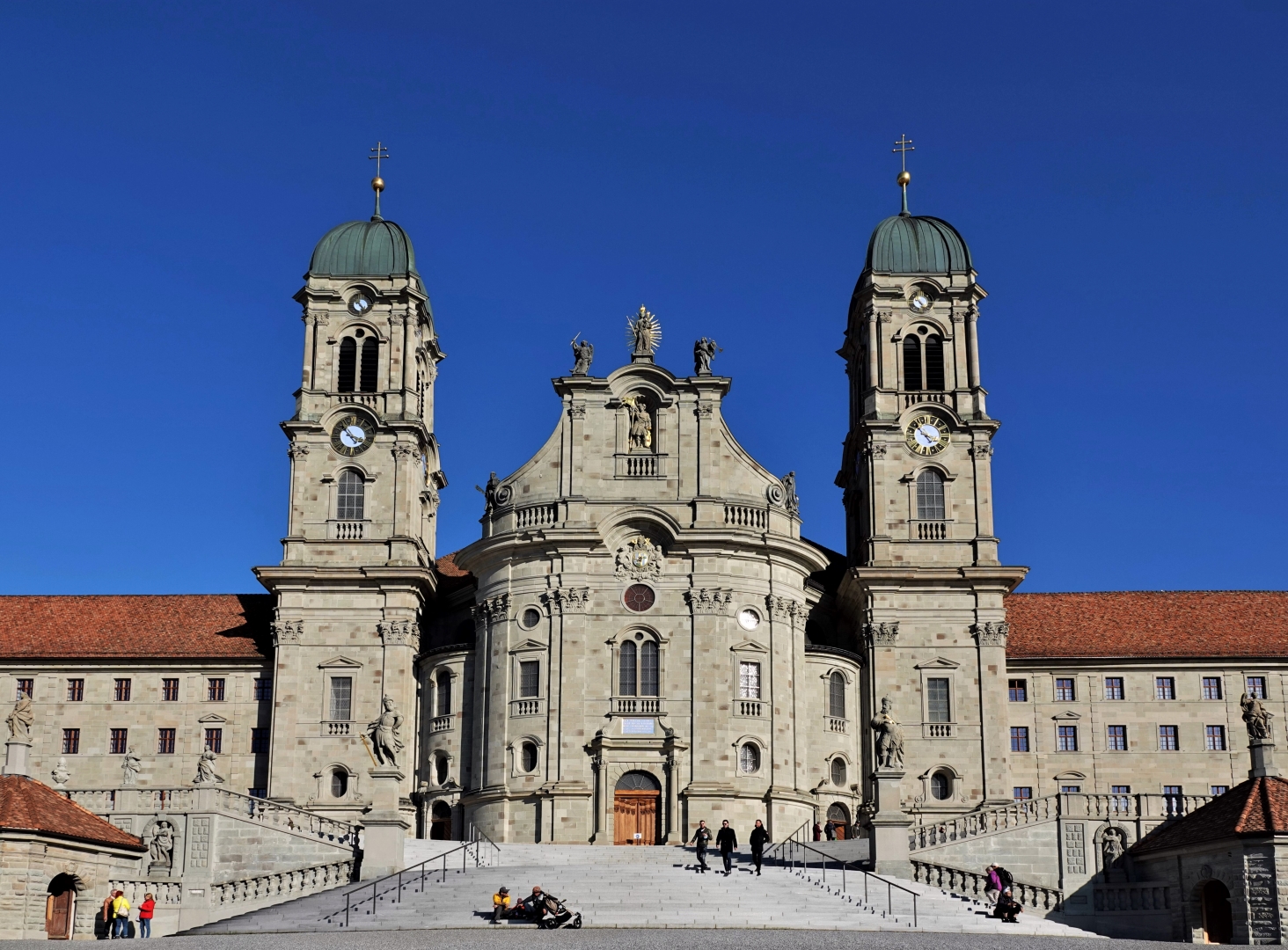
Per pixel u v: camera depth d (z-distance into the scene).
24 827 61.28
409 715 94.00
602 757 87.75
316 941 52.59
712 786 87.06
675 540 90.50
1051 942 55.16
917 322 98.69
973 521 95.62
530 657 90.31
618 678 89.38
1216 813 70.56
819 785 91.31
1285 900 65.88
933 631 93.94
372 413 97.00
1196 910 70.62
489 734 90.19
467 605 98.94
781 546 91.56
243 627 99.56
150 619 100.50
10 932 60.28
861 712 94.75
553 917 60.00
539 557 91.38
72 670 97.62
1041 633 98.69
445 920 61.41
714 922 61.50
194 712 96.75
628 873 70.12
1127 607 100.81
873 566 94.44
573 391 93.56
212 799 76.69
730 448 93.50
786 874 70.75
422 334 102.44
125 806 76.81
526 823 87.75
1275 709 95.44
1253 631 97.88
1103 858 75.00
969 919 63.75
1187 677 96.25
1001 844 75.88
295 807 78.25
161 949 51.75
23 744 67.44
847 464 103.38
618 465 92.56
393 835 73.00
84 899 64.81
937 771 91.88
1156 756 95.25
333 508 96.44
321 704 93.50
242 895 73.12
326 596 94.94
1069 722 96.00
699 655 89.25
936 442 96.81
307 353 98.56
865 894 66.06
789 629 91.94
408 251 100.69
